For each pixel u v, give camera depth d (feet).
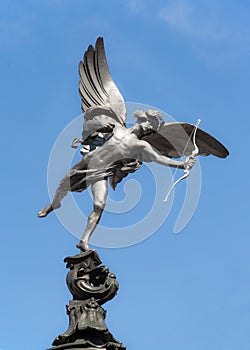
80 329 59.77
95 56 70.54
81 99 69.46
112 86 69.56
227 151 70.64
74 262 62.85
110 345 59.82
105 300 61.77
